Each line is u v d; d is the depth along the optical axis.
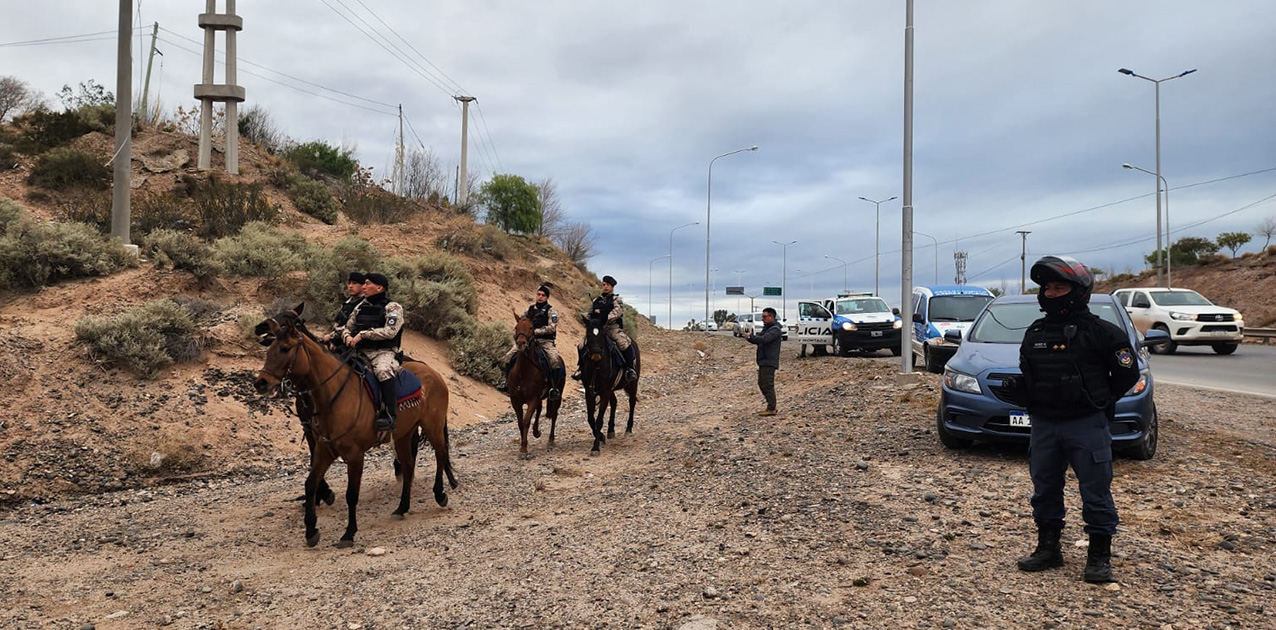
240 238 19.20
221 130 31.67
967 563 5.50
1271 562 5.35
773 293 73.06
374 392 7.50
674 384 23.00
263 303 16.62
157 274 16.19
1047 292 5.23
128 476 10.73
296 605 5.74
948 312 19.36
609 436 13.01
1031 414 5.34
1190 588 4.89
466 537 7.38
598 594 5.47
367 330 7.76
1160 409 12.46
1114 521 5.00
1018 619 4.53
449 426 15.12
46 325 13.52
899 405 12.13
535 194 50.81
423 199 35.44
